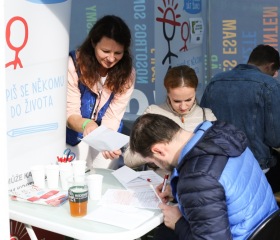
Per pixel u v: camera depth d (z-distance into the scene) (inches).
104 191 87.7
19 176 87.6
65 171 87.1
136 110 198.8
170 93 104.9
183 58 161.5
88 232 69.6
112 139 93.3
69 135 112.7
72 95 108.8
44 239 100.1
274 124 117.0
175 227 74.2
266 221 70.1
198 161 68.7
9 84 82.8
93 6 196.4
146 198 83.4
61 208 79.4
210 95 125.0
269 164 124.2
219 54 188.1
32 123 88.6
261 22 178.1
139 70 194.4
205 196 66.5
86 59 106.3
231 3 181.9
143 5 187.6
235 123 121.1
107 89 110.2
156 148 72.4
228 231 67.1
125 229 71.0
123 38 102.0
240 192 69.7
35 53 86.8
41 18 86.7
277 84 116.8
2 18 56.2
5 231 58.4
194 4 165.9
